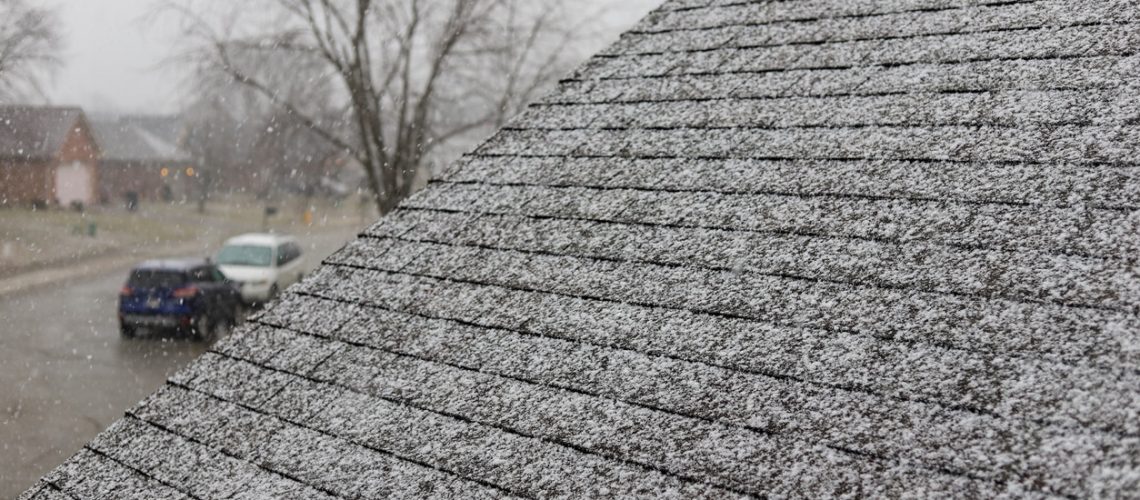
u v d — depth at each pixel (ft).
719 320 8.01
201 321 45.29
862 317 7.46
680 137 11.45
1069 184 8.20
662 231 9.66
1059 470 5.65
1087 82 9.56
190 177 149.07
